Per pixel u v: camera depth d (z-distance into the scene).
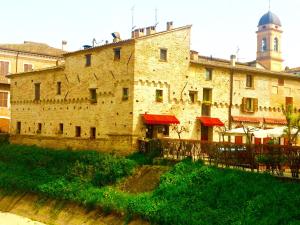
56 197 38.06
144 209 29.89
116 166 37.91
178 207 29.06
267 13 100.69
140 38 41.75
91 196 35.09
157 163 37.12
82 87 47.78
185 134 44.84
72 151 45.25
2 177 46.00
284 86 53.19
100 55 45.66
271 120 50.88
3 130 65.88
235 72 49.03
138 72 41.56
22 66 69.75
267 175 28.73
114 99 43.47
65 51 76.88
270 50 98.75
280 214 24.36
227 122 48.06
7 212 41.12
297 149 27.73
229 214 26.56
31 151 50.19
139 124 41.53
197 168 32.94
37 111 54.66
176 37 44.50
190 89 45.34
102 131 44.66
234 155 32.53
